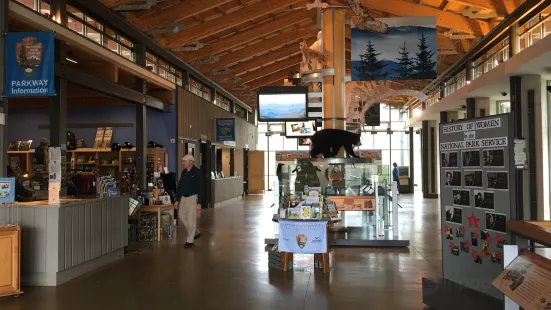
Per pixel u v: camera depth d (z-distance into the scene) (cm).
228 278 595
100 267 664
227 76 1934
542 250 671
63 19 818
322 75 883
